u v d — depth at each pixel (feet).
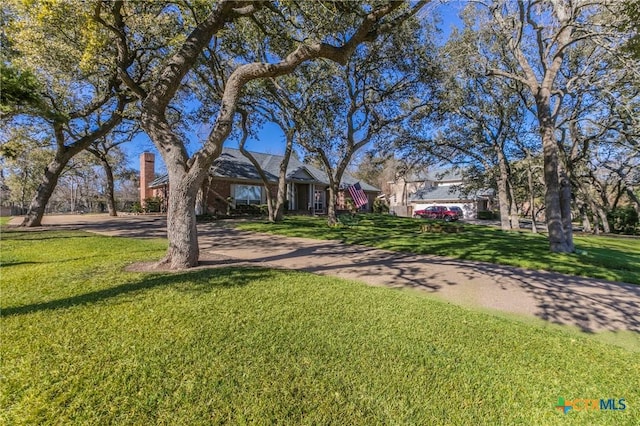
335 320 12.55
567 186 32.27
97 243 29.32
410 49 40.37
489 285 19.31
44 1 19.98
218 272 18.66
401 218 77.36
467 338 11.54
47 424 6.68
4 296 13.92
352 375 8.83
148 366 8.80
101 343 9.92
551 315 14.99
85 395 7.56
